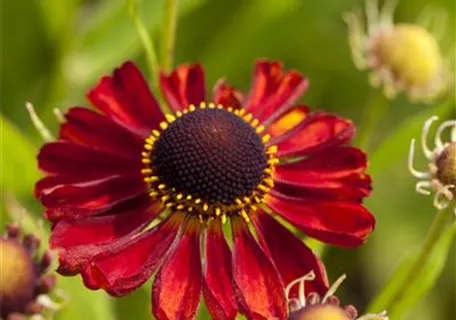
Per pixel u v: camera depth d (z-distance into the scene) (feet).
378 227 1.63
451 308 1.61
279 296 1.16
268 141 1.22
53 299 1.22
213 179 1.19
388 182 1.65
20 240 1.16
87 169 1.20
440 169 1.24
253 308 1.15
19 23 1.63
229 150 1.19
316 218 1.19
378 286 1.63
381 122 1.68
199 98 1.25
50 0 1.62
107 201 1.19
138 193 1.20
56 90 1.58
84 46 1.57
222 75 1.65
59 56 1.60
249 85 1.66
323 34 1.68
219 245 1.19
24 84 1.64
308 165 1.22
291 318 1.16
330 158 1.22
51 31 1.63
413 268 1.27
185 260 1.17
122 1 1.55
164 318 1.13
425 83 1.47
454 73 1.49
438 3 1.69
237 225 1.19
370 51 1.47
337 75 1.68
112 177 1.19
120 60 1.57
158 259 1.16
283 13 1.64
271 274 1.17
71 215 1.16
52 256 1.15
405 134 1.35
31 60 1.65
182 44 1.65
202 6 1.64
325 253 1.59
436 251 1.30
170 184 1.19
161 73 1.25
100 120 1.22
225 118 1.20
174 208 1.19
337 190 1.20
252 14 1.64
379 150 1.35
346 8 1.68
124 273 1.15
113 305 1.44
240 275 1.17
